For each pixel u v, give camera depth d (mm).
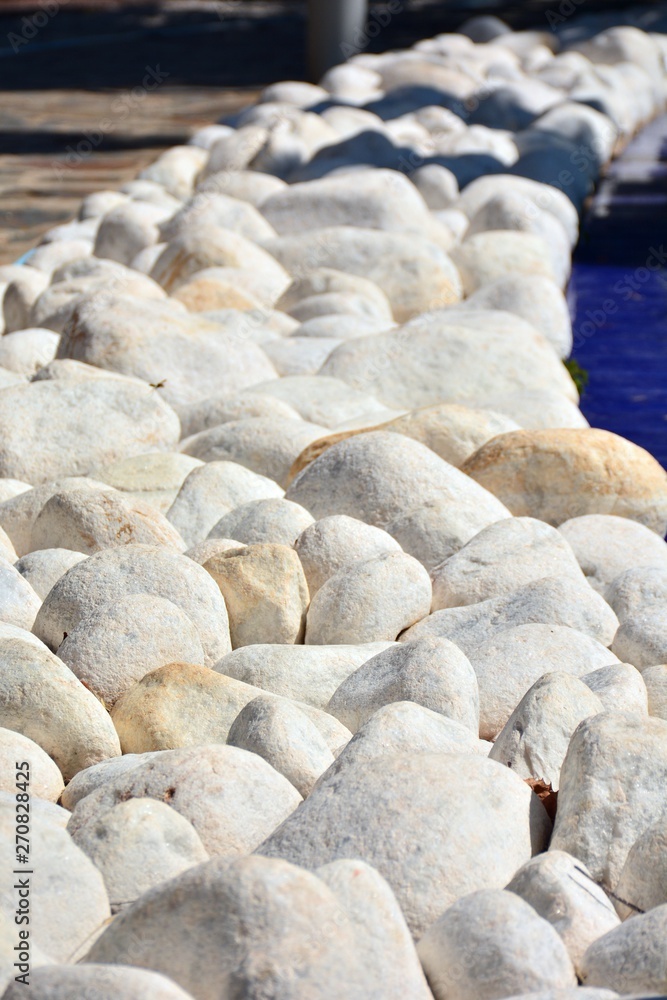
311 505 3879
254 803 2361
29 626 3234
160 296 6008
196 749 2430
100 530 3543
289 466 4277
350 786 2289
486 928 1967
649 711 2896
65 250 7312
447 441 4281
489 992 1922
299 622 3326
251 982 1820
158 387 4852
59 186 9836
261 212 7680
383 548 3506
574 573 3482
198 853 2227
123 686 2922
